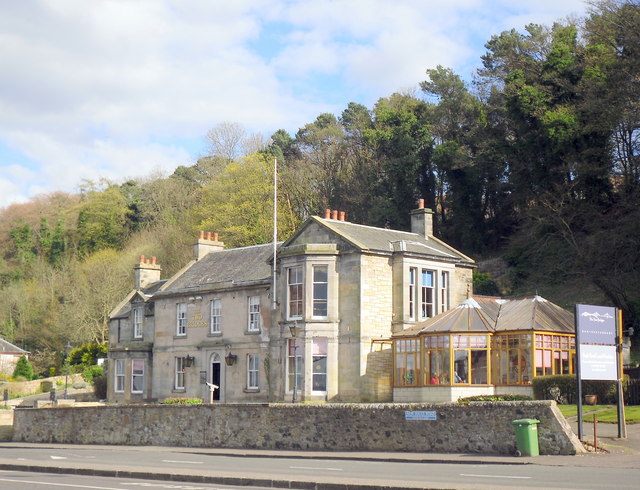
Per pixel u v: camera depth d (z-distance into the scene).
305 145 96.94
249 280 49.31
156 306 55.47
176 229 92.00
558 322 40.47
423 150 76.50
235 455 31.09
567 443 25.31
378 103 88.06
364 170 79.88
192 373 52.00
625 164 59.44
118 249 104.81
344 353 43.53
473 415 27.80
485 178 72.25
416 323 44.31
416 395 41.31
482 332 40.09
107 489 19.17
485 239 73.69
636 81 53.34
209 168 100.31
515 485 17.66
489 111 72.06
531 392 38.41
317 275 44.59
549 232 62.66
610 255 55.03
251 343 48.38
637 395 35.22
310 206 84.31
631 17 54.66
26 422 45.41
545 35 71.50
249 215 79.12
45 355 90.94
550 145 61.06
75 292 88.06
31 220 120.25
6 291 99.75
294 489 19.39
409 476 20.83
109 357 57.56
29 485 20.52
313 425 32.34
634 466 22.00
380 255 44.44
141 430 39.12
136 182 117.81
